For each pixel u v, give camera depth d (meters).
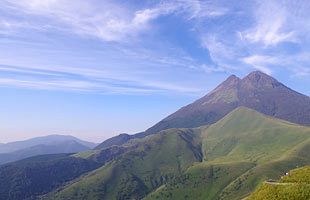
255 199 158.50
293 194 149.00
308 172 170.00
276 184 163.12
